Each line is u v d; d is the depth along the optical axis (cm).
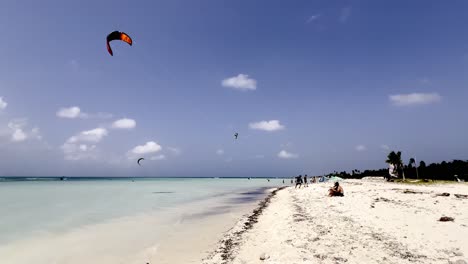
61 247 1315
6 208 2689
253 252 1152
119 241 1422
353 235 1300
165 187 7838
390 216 1686
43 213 2362
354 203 2434
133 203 3197
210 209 2705
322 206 2400
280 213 2205
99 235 1553
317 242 1206
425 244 1099
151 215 2270
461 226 1332
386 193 3216
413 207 1978
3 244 1366
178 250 1252
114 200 3559
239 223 1895
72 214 2308
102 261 1121
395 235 1252
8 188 6644
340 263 947
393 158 7306
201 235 1544
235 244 1312
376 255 1008
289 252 1089
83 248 1298
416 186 4772
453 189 3747
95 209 2627
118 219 2069
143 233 1599
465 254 970
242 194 5034
